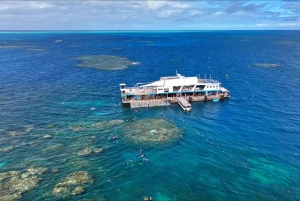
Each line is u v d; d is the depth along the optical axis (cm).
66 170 5609
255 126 7888
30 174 5412
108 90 11750
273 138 7106
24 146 6638
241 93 11206
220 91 10694
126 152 6419
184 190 5028
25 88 12069
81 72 15500
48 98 10612
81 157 6153
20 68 16788
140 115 8844
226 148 6619
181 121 8344
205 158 6169
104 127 7831
